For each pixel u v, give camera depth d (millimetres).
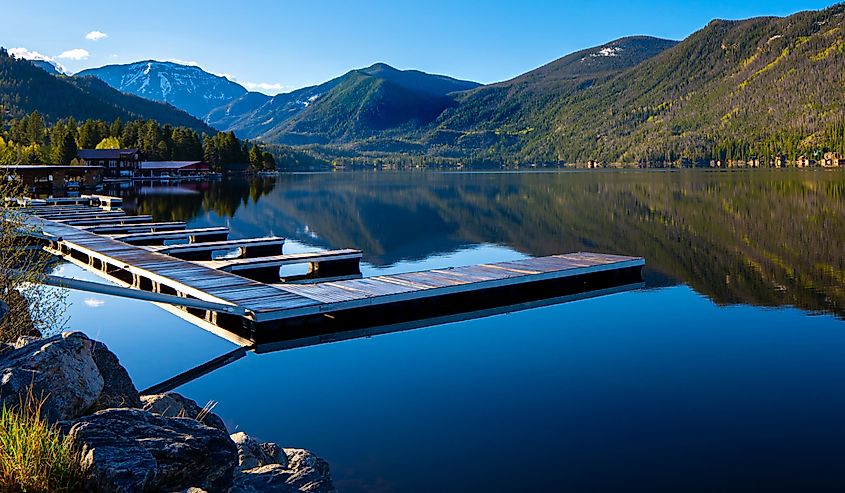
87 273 22438
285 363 12766
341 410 10305
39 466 4508
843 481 7926
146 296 13891
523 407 10367
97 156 99250
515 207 48406
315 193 66375
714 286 19844
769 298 18094
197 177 108312
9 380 5289
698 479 8008
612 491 7727
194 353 13305
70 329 14836
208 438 5301
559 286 20094
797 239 28859
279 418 9984
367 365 12648
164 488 4840
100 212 41438
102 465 4566
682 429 9461
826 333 14555
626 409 10258
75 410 5441
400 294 16391
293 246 30188
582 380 11664
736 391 11008
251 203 53812
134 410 5391
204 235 29672
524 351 13523
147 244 29203
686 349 13516
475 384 11508
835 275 21000
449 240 32031
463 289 17625
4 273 10602
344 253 23797
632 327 15398
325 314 16344
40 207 45469
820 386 11195
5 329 8883
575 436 9258
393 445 8977
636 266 21625
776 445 8930
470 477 8055
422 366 12570
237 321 15320
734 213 40375
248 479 5777
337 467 8336
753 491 7723
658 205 47625
